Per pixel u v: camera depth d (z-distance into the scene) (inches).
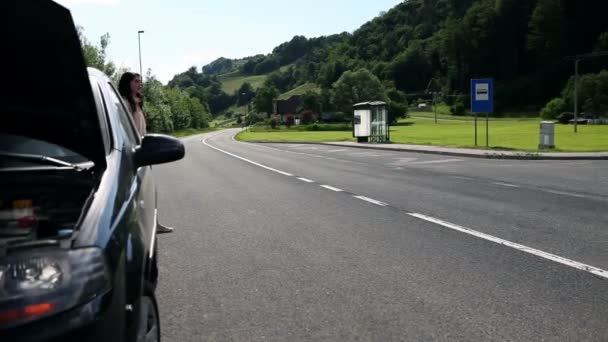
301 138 2391.7
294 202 425.7
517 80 6530.5
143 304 112.6
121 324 90.2
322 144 1678.2
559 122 3553.2
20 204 102.7
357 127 1640.0
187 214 378.0
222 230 317.1
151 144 145.3
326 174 660.7
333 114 6348.4
